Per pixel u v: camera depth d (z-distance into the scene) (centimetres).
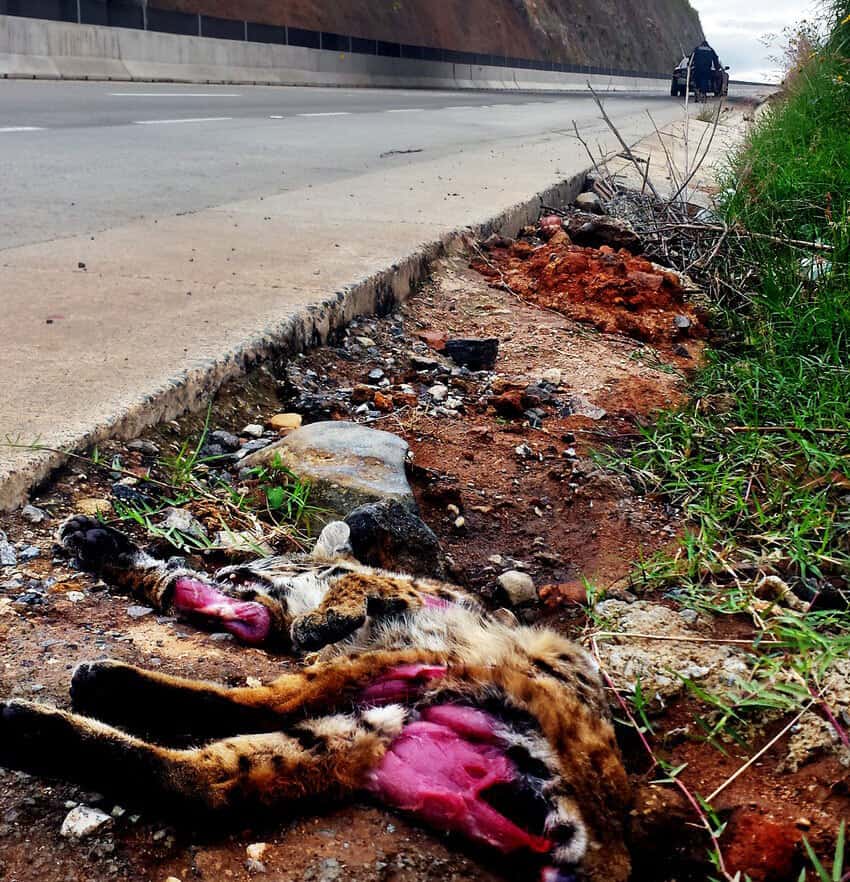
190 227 763
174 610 324
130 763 233
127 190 907
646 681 318
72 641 293
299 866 228
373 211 851
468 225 809
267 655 315
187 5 2953
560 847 236
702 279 812
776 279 715
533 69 5156
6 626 294
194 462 425
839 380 549
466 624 286
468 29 4781
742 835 263
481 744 253
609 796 248
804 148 1043
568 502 452
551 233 900
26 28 2019
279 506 403
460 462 475
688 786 281
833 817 266
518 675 261
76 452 387
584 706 265
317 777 245
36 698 263
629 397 565
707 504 436
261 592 328
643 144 1645
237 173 1037
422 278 713
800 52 1503
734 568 391
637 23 8112
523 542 422
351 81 3244
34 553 335
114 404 421
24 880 215
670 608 367
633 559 410
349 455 427
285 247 708
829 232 790
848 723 291
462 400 543
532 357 616
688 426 510
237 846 233
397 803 247
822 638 315
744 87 6919
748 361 604
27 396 424
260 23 2847
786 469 471
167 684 259
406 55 3688
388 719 256
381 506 368
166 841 230
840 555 403
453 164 1182
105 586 330
